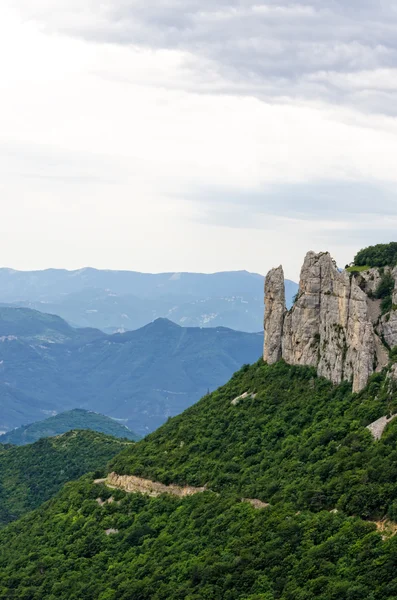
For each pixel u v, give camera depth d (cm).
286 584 15288
